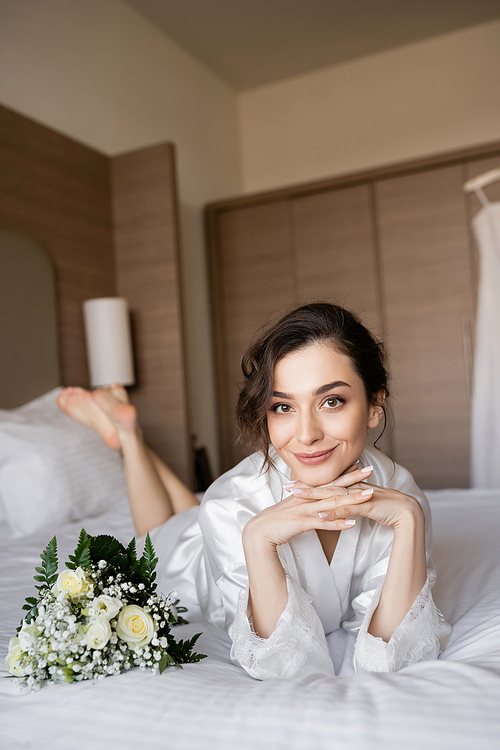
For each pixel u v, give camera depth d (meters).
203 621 1.00
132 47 3.41
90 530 1.65
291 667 0.70
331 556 0.83
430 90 4.02
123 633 0.69
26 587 1.16
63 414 2.20
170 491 1.65
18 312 2.38
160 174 2.99
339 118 4.30
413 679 0.59
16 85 2.60
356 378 0.72
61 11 2.89
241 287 3.82
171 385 2.96
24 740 0.56
